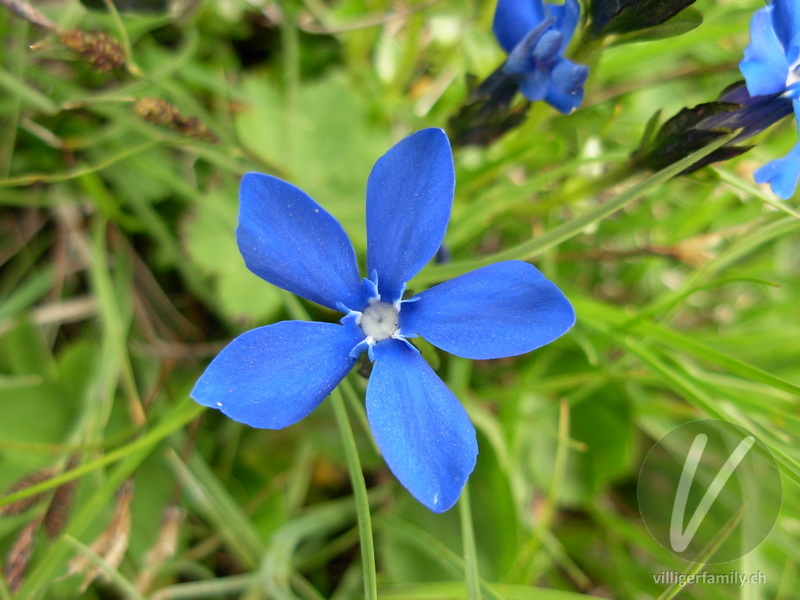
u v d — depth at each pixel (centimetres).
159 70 8
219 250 8
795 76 5
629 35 6
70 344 8
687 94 10
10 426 7
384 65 9
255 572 7
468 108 6
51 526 6
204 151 7
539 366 8
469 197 8
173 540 6
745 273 9
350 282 5
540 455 8
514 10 6
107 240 8
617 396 8
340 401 6
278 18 9
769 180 5
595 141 8
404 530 7
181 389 8
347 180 8
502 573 7
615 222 9
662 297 8
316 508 8
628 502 8
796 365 8
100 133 8
